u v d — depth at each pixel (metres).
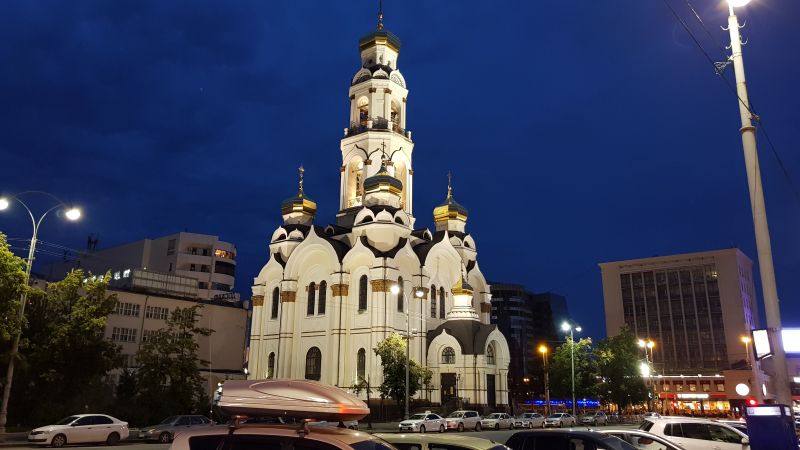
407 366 54.59
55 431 34.25
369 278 68.62
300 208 83.88
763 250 16.66
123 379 56.25
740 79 17.89
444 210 86.81
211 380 79.38
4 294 38.34
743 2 18.05
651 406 95.31
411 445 15.70
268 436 9.83
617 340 82.62
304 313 73.19
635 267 128.38
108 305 47.31
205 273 109.19
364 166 81.12
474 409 66.19
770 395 19.31
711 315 118.81
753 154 17.34
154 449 32.22
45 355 43.53
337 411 9.96
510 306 147.88
